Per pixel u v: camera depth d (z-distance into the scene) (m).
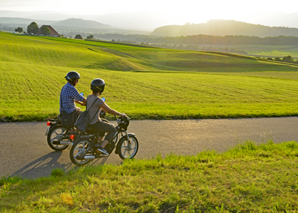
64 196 3.78
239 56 132.50
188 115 11.01
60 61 67.12
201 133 8.82
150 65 89.94
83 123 5.37
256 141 8.52
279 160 6.13
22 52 71.25
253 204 3.85
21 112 9.15
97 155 5.64
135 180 4.52
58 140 6.18
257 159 6.21
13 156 5.63
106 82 25.81
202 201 3.86
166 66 94.50
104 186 4.23
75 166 5.51
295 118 12.41
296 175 5.06
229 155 6.43
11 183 4.27
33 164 5.38
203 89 24.55
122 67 71.75
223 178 4.79
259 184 4.55
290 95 23.39
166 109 12.99
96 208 3.55
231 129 9.69
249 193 4.17
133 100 17.31
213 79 35.22
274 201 3.95
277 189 4.38
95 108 5.42
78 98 5.98
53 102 14.70
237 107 15.12
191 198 3.94
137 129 8.61
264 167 5.55
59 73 30.73
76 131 6.01
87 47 107.44
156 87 24.44
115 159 6.12
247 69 102.94
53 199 3.72
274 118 12.14
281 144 7.87
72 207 3.54
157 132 8.47
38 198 3.77
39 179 4.46
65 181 4.39
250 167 5.51
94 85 5.32
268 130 9.98
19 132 7.17
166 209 3.63
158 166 5.40
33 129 7.54
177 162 5.61
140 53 110.69
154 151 6.80
